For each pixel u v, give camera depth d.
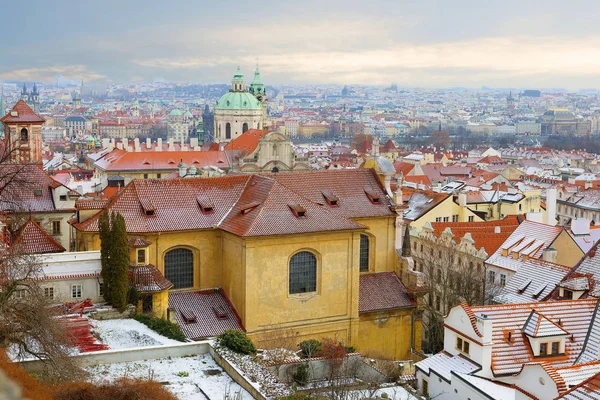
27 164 100.75
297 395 65.50
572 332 69.31
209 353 76.75
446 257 121.62
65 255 83.88
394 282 99.06
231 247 88.06
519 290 94.25
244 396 66.25
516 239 114.62
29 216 98.25
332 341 82.50
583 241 107.12
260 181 93.81
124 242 81.94
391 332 96.19
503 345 67.25
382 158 104.94
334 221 89.25
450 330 70.75
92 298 85.19
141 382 64.31
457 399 65.12
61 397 58.00
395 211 99.44
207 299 89.38
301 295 88.38
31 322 64.44
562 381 57.03
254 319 85.56
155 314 84.50
